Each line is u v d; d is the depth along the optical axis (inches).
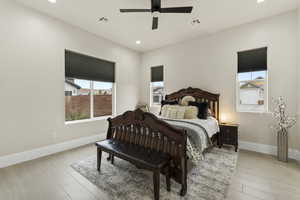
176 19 121.6
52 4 103.9
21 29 103.9
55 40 122.3
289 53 110.7
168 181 72.3
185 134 71.5
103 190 73.1
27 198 67.2
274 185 77.0
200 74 158.1
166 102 160.6
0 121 96.2
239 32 132.7
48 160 107.3
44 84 116.3
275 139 117.2
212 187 75.2
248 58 129.9
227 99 140.8
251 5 102.7
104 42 163.8
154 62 199.6
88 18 122.3
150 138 88.0
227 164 100.3
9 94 99.7
